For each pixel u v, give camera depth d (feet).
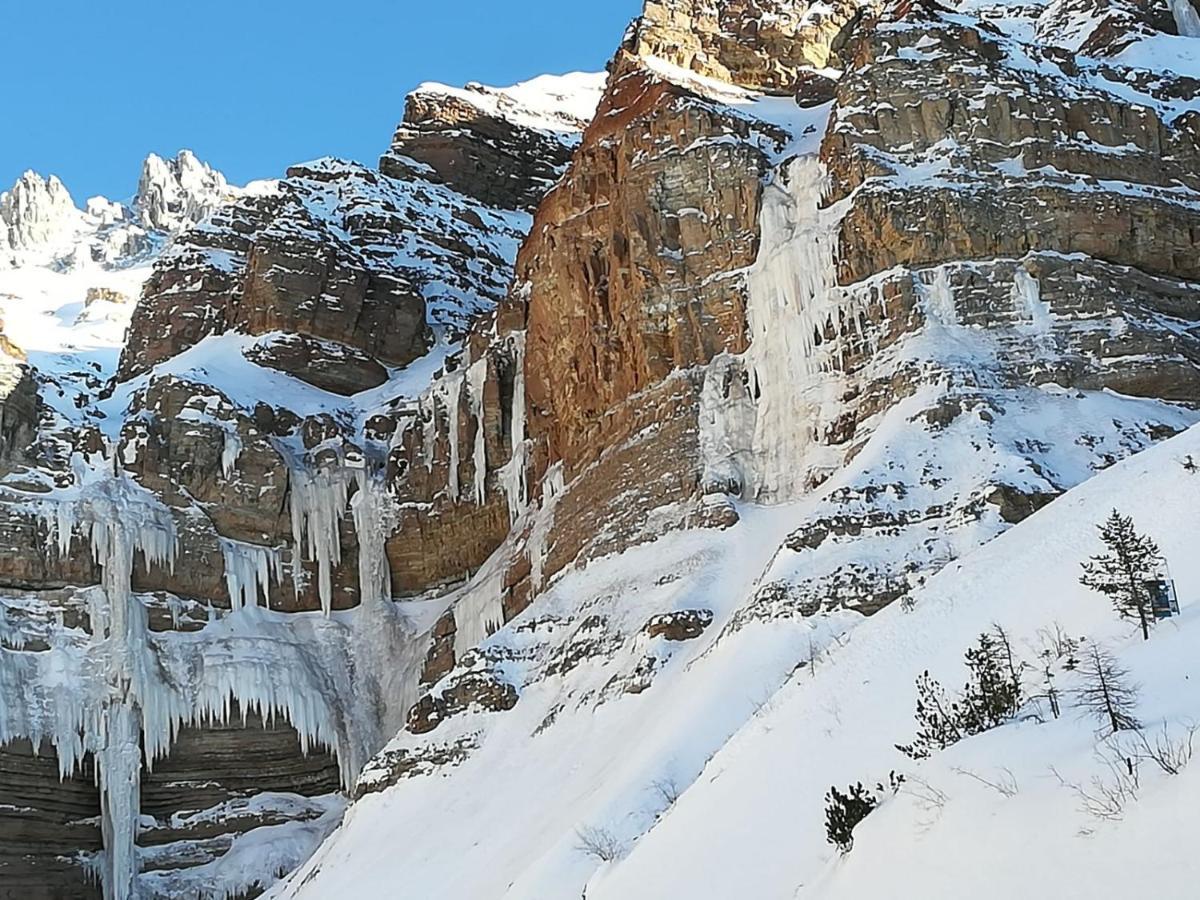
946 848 55.21
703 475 163.22
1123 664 62.69
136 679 187.01
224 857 183.32
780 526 152.76
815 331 163.02
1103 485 93.66
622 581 160.35
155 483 201.98
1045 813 52.54
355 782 194.80
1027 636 76.28
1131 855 48.42
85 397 212.02
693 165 181.57
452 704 159.74
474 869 128.26
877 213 161.89
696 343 173.88
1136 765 51.55
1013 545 93.09
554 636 161.89
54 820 177.58
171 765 187.62
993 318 155.43
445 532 210.59
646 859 86.79
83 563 190.49
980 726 66.69
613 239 186.50
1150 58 208.13
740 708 118.11
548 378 195.62
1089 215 161.89
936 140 169.07
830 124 175.73
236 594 201.57
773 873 73.51
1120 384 148.66
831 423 156.35
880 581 126.72
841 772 77.97
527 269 212.84
